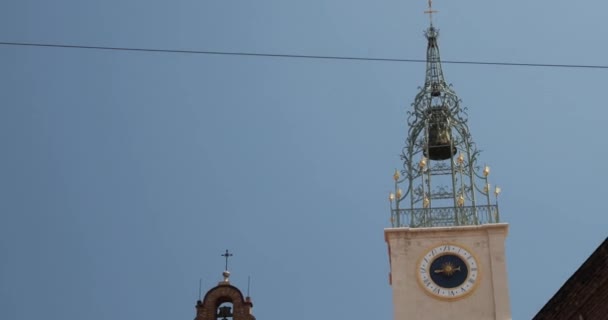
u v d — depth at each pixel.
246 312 60.72
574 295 43.94
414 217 65.06
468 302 62.44
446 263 63.41
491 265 63.19
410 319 62.09
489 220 64.75
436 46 72.50
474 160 67.19
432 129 69.00
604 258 41.97
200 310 60.91
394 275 63.25
